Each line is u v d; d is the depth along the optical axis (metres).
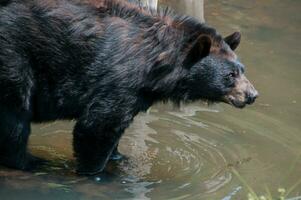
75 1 12.95
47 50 12.81
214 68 13.04
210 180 13.53
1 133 13.11
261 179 13.66
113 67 12.81
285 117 16.33
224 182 13.48
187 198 12.88
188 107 16.52
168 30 13.00
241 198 12.93
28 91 12.95
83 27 12.84
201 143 14.95
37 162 13.78
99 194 12.91
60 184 13.12
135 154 14.39
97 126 13.07
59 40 12.81
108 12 13.02
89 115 13.05
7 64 12.68
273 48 19.89
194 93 13.23
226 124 15.81
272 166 14.20
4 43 12.65
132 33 12.93
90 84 12.95
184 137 15.16
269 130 15.66
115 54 12.84
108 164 13.99
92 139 13.21
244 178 13.64
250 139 15.22
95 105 12.98
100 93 12.92
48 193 12.79
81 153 13.39
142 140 14.94
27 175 13.30
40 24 12.77
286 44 20.25
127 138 14.98
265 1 23.28
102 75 12.86
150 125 15.59
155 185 13.30
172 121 15.81
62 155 14.17
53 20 12.77
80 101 13.09
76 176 13.46
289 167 14.20
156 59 12.88
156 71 12.91
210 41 12.77
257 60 19.05
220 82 13.09
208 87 13.13
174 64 12.95
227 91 13.18
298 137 15.45
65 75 12.99
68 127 15.24
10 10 12.70
